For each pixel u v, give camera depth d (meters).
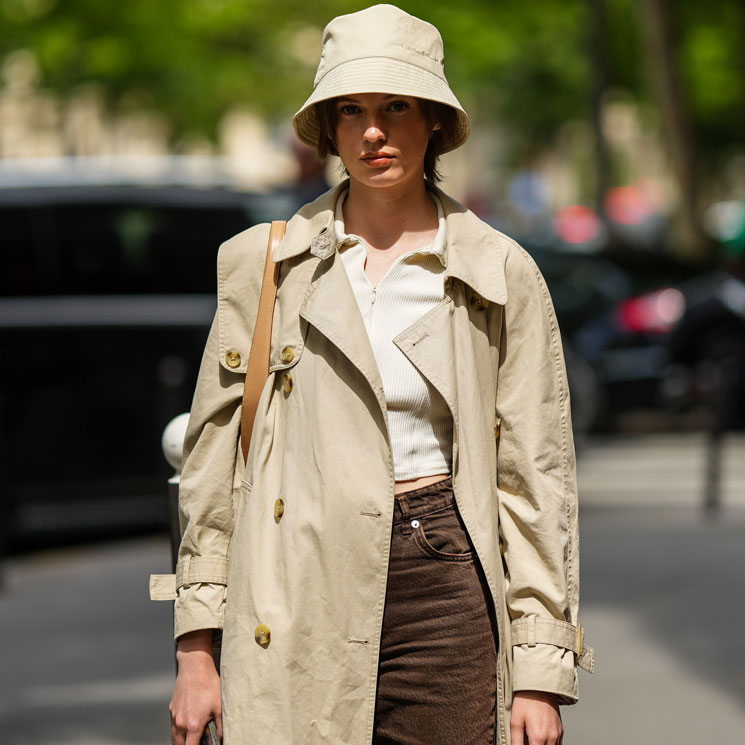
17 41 29.61
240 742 3.95
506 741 4.02
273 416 4.13
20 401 12.27
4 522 11.83
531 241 18.48
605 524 13.16
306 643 3.96
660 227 45.44
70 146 32.69
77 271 12.45
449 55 33.38
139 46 30.33
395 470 4.02
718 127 44.59
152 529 13.34
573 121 40.31
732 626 9.60
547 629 4.05
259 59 33.19
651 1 32.88
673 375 17.64
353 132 4.12
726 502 14.15
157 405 12.39
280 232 4.25
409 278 4.11
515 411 4.16
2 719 8.21
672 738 7.54
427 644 3.98
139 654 9.56
